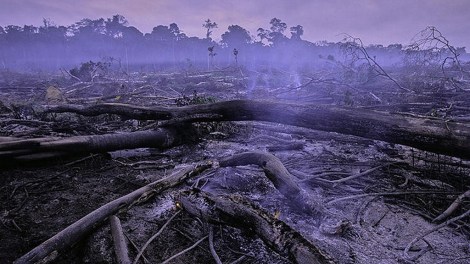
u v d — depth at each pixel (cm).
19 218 316
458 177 410
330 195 373
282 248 214
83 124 734
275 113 471
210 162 404
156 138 559
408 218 319
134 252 258
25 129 727
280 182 336
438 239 279
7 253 254
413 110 827
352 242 269
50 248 229
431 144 357
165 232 290
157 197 360
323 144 631
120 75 2792
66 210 337
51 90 1175
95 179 436
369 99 1043
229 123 748
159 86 1883
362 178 422
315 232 282
